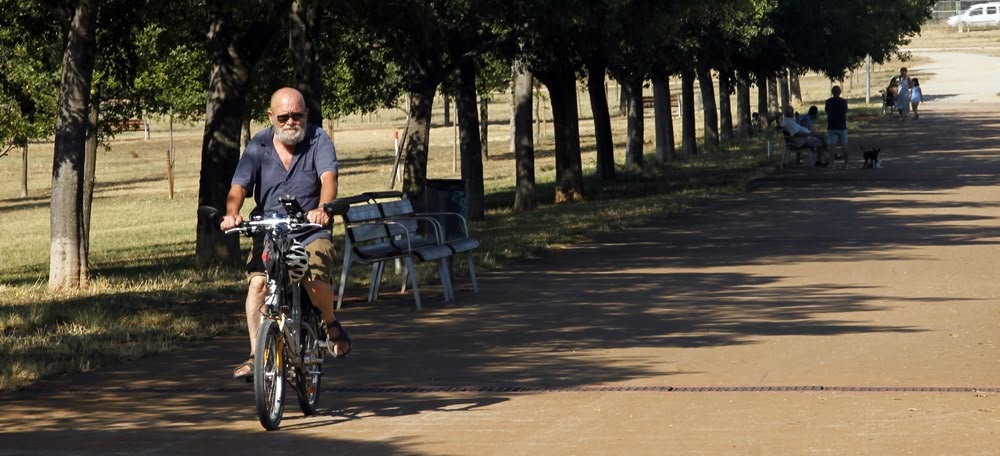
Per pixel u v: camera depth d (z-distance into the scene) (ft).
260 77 124.06
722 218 116.98
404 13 95.35
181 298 72.79
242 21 95.71
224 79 98.07
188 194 293.23
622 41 117.91
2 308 69.36
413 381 47.21
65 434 39.06
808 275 78.38
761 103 325.01
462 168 134.10
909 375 46.29
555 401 43.01
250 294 40.60
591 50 124.26
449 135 427.33
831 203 127.95
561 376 47.67
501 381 46.96
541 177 230.89
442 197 84.84
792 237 100.53
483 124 311.27
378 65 131.23
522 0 103.40
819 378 46.03
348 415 41.42
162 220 228.63
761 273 79.87
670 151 220.02
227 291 76.18
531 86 146.41
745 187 149.79
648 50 130.41
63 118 82.74
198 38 119.65
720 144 254.68
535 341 56.13
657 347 54.03
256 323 40.47
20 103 138.62
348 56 129.08
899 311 63.36
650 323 60.95
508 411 41.50
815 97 449.89
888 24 258.78
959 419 38.73
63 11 87.25
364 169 319.68
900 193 136.98
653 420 39.58
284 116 40.32
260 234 39.75
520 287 74.90
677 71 179.83
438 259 70.28
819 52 207.10
